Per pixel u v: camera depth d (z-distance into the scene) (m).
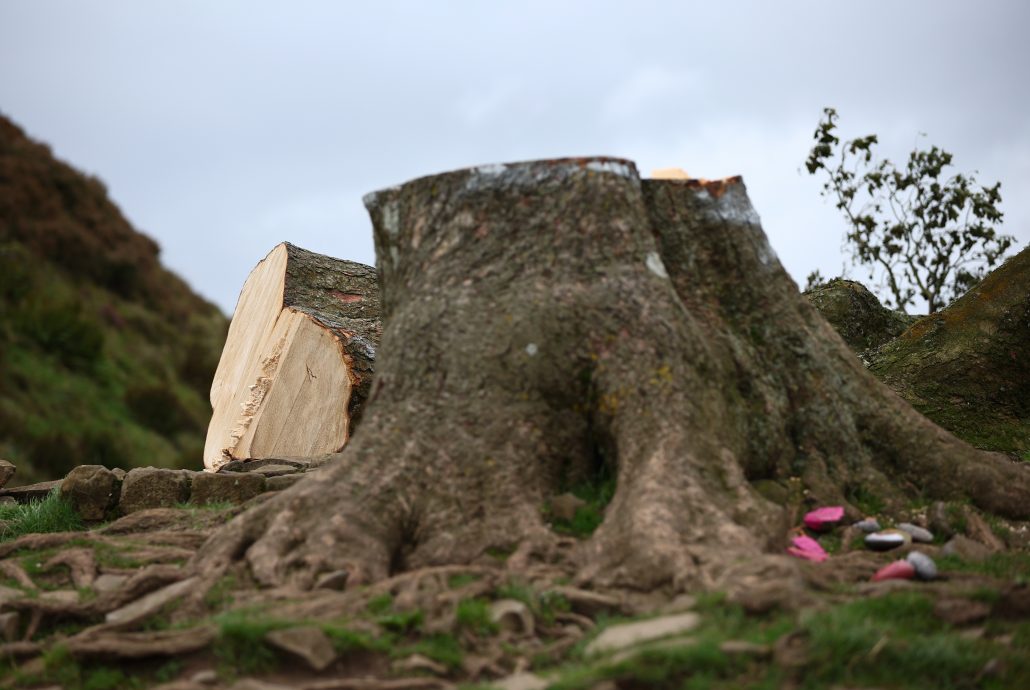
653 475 5.75
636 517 5.48
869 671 4.20
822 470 6.86
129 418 34.00
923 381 10.58
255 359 11.01
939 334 10.80
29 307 35.62
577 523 5.98
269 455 10.40
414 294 6.77
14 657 5.20
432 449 6.19
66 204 45.06
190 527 7.46
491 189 6.79
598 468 6.40
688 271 7.14
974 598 4.81
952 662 4.21
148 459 31.83
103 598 5.62
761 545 5.39
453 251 6.76
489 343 6.42
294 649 4.59
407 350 6.54
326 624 4.77
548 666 4.61
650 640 4.48
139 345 39.72
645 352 6.28
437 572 5.38
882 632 4.39
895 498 6.77
